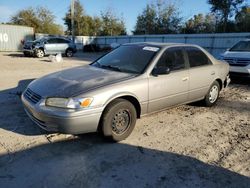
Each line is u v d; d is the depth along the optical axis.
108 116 3.75
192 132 4.55
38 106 3.61
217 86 6.07
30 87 4.12
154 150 3.81
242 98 7.15
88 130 3.67
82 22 55.12
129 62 4.61
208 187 3.00
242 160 3.66
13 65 13.11
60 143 3.87
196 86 5.28
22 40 27.47
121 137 4.00
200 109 5.88
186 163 3.49
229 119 5.32
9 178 2.99
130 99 4.14
